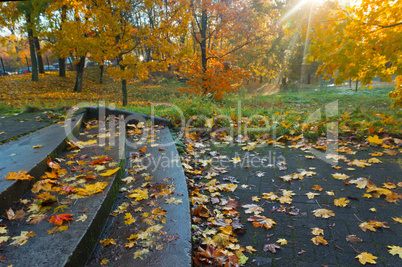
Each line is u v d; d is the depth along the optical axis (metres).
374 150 4.02
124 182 2.72
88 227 1.69
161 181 2.71
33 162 2.43
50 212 1.87
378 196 2.67
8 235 1.60
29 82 17.48
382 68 5.50
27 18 13.16
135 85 21.50
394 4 4.90
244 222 2.37
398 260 1.82
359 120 5.66
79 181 2.34
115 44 8.49
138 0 8.27
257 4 17.03
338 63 5.58
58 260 1.37
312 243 2.05
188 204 2.25
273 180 3.18
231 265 1.79
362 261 1.81
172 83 24.30
